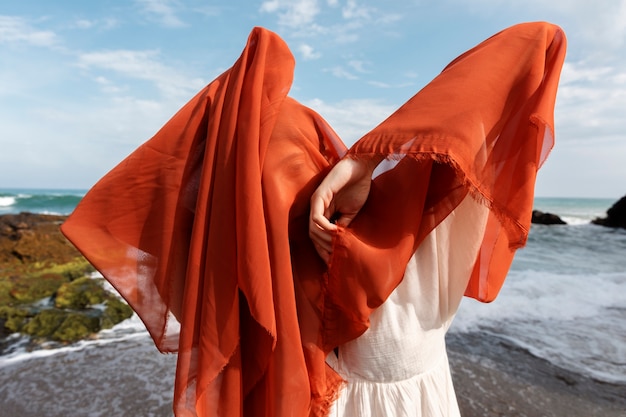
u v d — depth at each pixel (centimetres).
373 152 130
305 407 138
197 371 138
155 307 156
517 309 644
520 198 135
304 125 160
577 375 418
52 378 409
